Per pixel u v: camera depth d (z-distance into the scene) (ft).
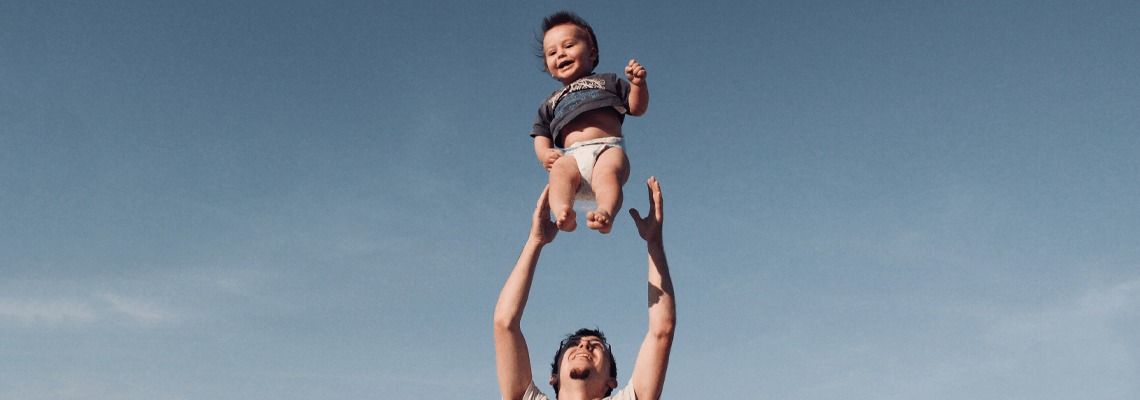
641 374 21.70
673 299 21.77
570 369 24.11
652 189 23.00
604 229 17.37
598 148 20.35
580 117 21.22
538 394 22.56
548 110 22.45
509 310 22.04
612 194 18.85
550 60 22.75
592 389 24.11
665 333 21.42
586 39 22.84
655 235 22.75
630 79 19.92
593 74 22.21
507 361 22.13
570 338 25.80
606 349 25.40
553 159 20.94
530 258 22.38
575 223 18.60
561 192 19.16
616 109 21.40
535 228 22.29
